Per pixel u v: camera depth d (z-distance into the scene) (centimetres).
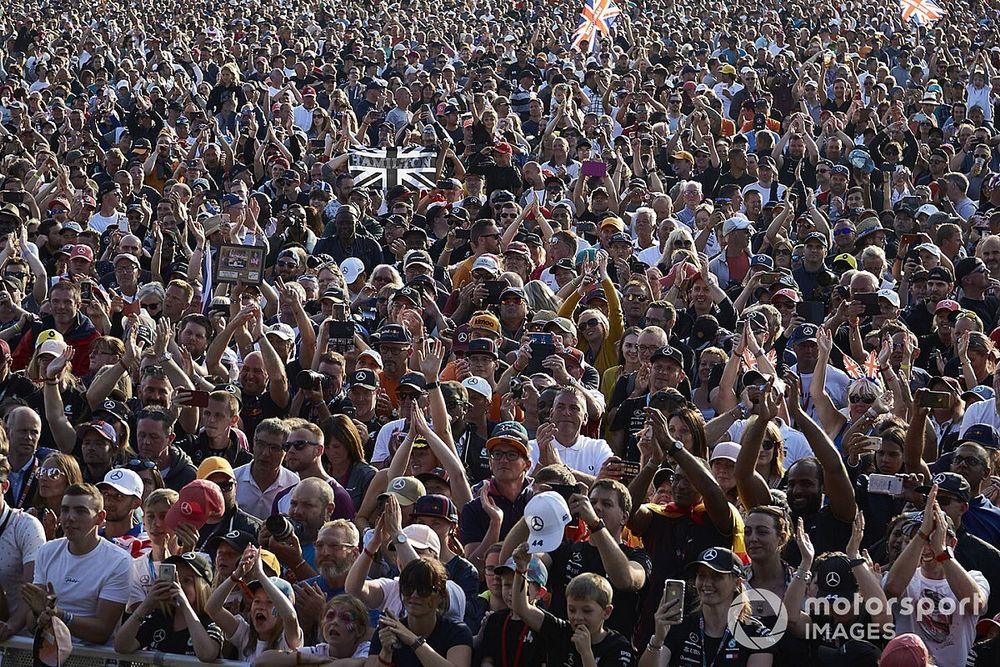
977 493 1845
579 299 2722
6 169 4125
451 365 2348
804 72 5559
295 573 1709
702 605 1482
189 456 2098
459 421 2127
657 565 1667
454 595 1630
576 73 5662
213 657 1573
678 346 2442
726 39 6322
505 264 2955
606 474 1828
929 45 6456
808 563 1511
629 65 5806
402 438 2052
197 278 3102
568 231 3117
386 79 5788
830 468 1742
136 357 2367
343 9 7412
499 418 2266
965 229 3681
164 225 3338
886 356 2330
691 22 7012
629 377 2373
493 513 1777
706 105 4938
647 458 1889
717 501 1639
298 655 1549
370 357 2338
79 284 2745
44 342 2266
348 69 5844
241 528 1803
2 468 1780
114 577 1673
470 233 3275
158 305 2805
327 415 2180
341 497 1895
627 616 1579
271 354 2308
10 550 1745
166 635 1599
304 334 2469
